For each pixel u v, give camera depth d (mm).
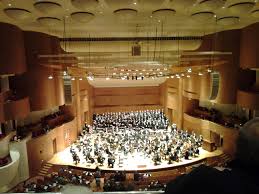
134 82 31391
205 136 22109
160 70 27062
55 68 17297
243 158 1334
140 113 31484
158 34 20766
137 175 16516
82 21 14531
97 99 31922
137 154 20328
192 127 24391
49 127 20203
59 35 20250
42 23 15344
